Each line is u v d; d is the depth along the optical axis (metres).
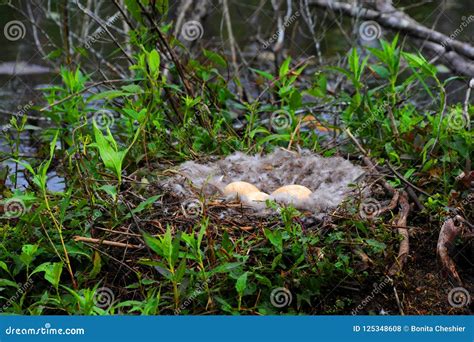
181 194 4.90
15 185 5.64
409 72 9.01
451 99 8.18
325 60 9.35
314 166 5.44
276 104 6.80
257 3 11.16
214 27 10.76
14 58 9.49
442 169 5.34
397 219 4.72
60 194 4.81
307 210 4.73
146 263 4.04
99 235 4.63
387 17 8.20
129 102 5.80
